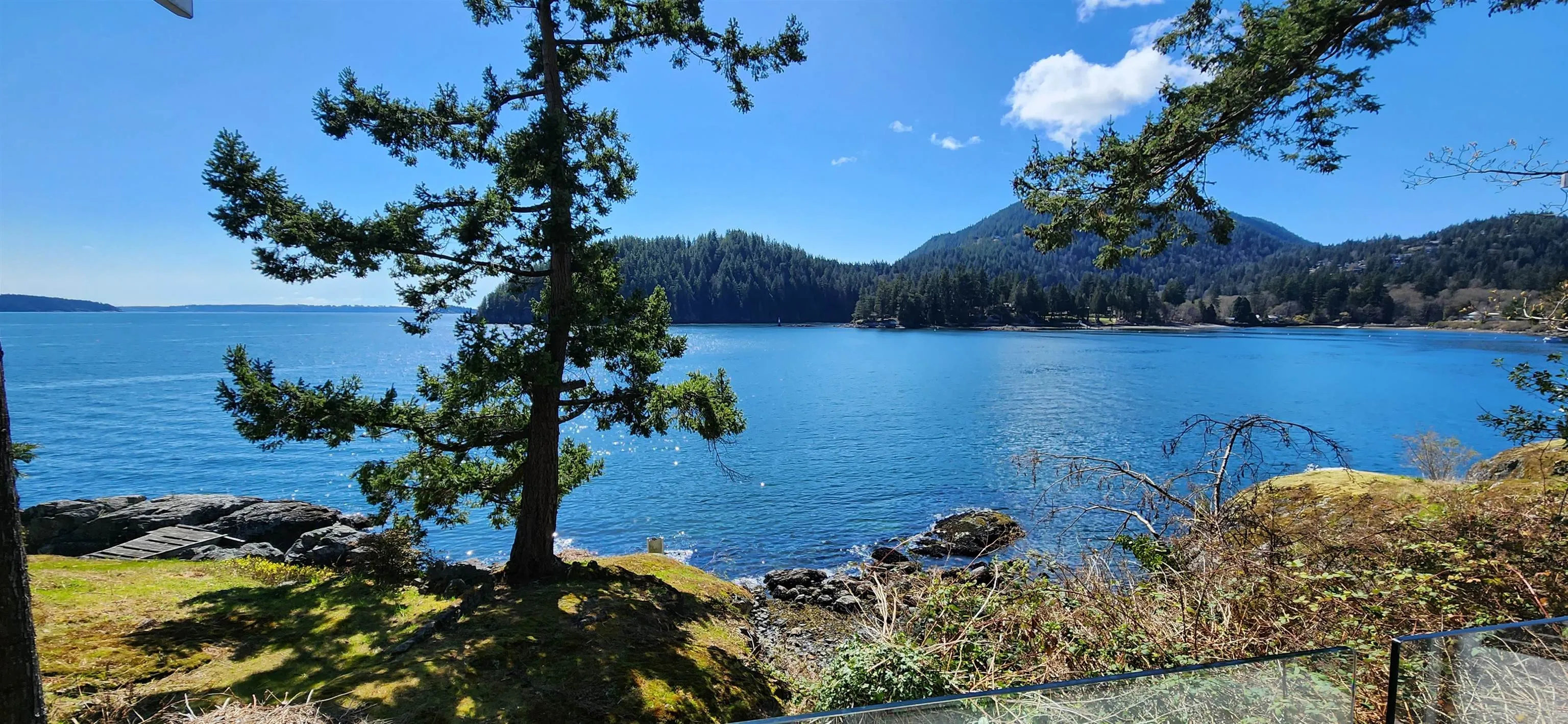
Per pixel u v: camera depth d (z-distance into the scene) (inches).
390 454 1118.4
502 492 382.9
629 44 370.0
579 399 377.1
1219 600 186.7
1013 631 205.3
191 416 1412.4
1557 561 177.6
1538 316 219.3
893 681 184.1
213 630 259.1
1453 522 206.2
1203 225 285.4
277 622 274.1
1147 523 247.0
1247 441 271.9
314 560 482.6
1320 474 362.0
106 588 296.0
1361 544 206.5
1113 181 266.5
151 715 189.0
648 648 275.9
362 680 222.4
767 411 1562.5
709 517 780.6
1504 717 100.3
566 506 828.6
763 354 3277.6
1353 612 171.9
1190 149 247.0
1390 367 2502.5
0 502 92.1
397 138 331.9
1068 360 2898.6
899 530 719.7
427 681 224.2
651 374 384.2
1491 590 172.9
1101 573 226.7
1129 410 1540.4
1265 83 213.8
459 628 278.8
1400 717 102.8
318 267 303.7
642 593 352.5
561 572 369.7
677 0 346.3
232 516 585.6
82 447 1123.9
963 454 1087.6
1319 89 216.5
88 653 224.8
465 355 317.4
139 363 2549.2
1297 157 234.1
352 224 298.0
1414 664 102.7
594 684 236.4
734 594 454.6
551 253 348.2
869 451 1124.5
